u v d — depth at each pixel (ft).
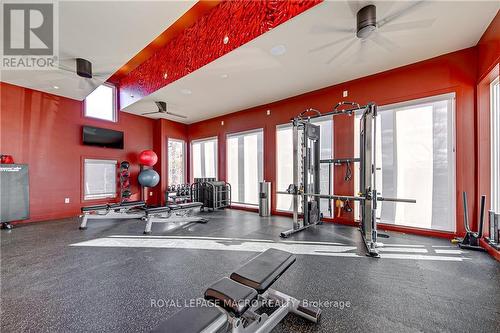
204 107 18.90
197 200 20.17
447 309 5.40
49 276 7.22
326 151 15.06
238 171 20.43
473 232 9.78
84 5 8.49
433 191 11.33
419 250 9.34
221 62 11.11
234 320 3.85
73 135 17.31
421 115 11.66
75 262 8.33
